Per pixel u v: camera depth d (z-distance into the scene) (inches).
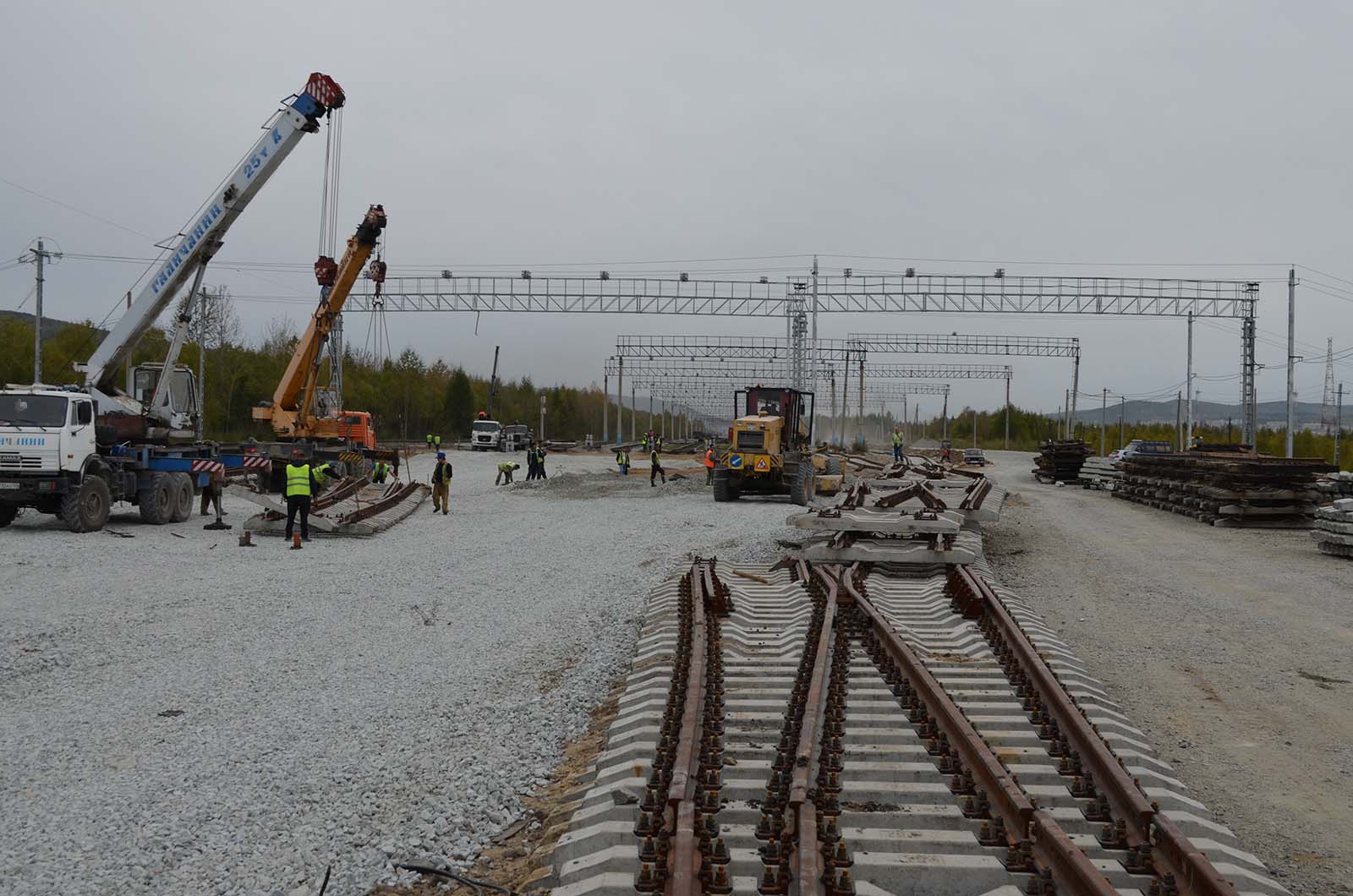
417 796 234.7
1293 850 214.1
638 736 249.9
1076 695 290.5
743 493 1301.7
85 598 492.7
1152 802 199.9
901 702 273.3
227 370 2559.1
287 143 935.0
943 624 392.5
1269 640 422.0
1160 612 484.7
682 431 5492.1
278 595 513.0
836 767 222.2
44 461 740.7
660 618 399.2
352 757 263.9
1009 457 3363.7
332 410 1359.5
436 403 3998.5
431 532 842.8
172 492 866.8
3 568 581.3
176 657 381.1
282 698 324.5
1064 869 173.9
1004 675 306.8
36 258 1455.5
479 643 407.5
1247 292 1716.3
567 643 404.2
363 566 624.1
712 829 190.5
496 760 258.7
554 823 214.5
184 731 288.7
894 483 830.5
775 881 173.2
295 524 815.7
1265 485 930.7
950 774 222.8
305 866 198.2
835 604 397.4
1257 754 275.6
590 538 784.9
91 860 200.2
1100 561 676.7
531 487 1444.4
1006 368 3415.4
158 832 213.8
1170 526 938.1
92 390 883.4
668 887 170.6
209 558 650.2
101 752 269.9
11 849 206.2
